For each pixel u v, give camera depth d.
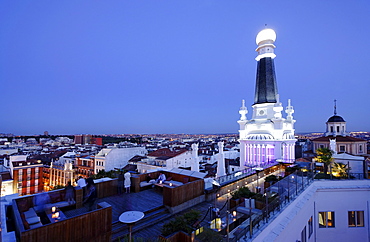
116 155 72.81
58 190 10.94
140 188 14.54
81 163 76.06
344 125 64.38
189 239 8.13
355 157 22.12
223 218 8.51
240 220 8.66
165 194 11.94
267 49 34.22
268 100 32.62
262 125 30.56
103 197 13.02
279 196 11.77
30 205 9.84
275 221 10.30
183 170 16.20
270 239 9.16
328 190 17.41
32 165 68.31
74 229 7.41
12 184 63.00
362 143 57.81
